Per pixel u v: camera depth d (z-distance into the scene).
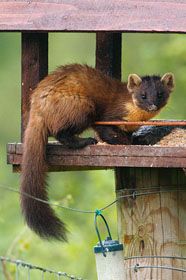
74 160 13.22
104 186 19.88
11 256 16.41
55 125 13.47
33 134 13.42
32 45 13.75
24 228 17.19
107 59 14.84
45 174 13.43
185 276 13.26
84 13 13.45
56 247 19.09
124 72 22.67
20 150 13.51
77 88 13.80
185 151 12.47
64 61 27.00
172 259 13.23
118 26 13.26
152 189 13.27
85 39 27.47
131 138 14.20
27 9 13.61
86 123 13.80
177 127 14.08
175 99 21.09
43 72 13.85
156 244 13.27
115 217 19.44
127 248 13.41
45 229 13.45
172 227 13.25
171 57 21.52
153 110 14.45
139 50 22.69
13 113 27.16
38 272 17.83
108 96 14.34
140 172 13.32
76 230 19.28
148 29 13.18
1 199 21.05
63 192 20.58
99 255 11.75
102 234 19.58
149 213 13.30
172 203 13.25
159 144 13.43
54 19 13.45
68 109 13.58
